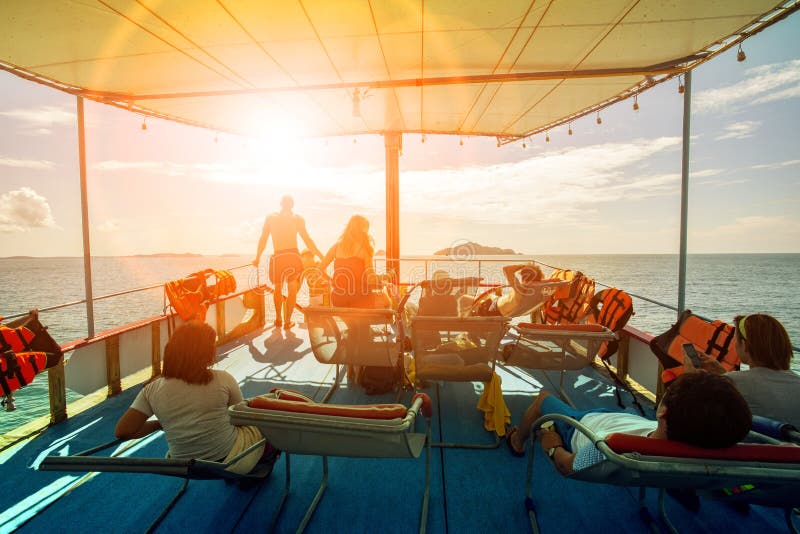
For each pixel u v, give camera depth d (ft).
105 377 11.90
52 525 6.84
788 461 4.14
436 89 15.15
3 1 8.45
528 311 13.10
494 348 9.32
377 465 8.58
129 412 6.26
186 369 6.24
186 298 13.76
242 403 5.43
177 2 8.79
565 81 14.01
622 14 9.50
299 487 7.88
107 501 7.47
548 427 7.20
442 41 11.09
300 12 9.41
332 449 5.74
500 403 9.53
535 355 10.41
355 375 12.92
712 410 4.11
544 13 9.48
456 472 8.30
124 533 6.68
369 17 9.70
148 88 14.12
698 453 4.17
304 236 18.53
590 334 9.50
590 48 11.49
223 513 7.18
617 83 14.08
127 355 12.66
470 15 9.68
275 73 13.34
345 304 11.71
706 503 7.42
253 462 6.83
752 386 6.17
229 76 13.48
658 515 6.98
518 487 7.83
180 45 10.98
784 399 5.97
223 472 5.67
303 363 14.80
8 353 8.56
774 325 6.26
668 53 11.61
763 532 6.66
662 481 4.55
